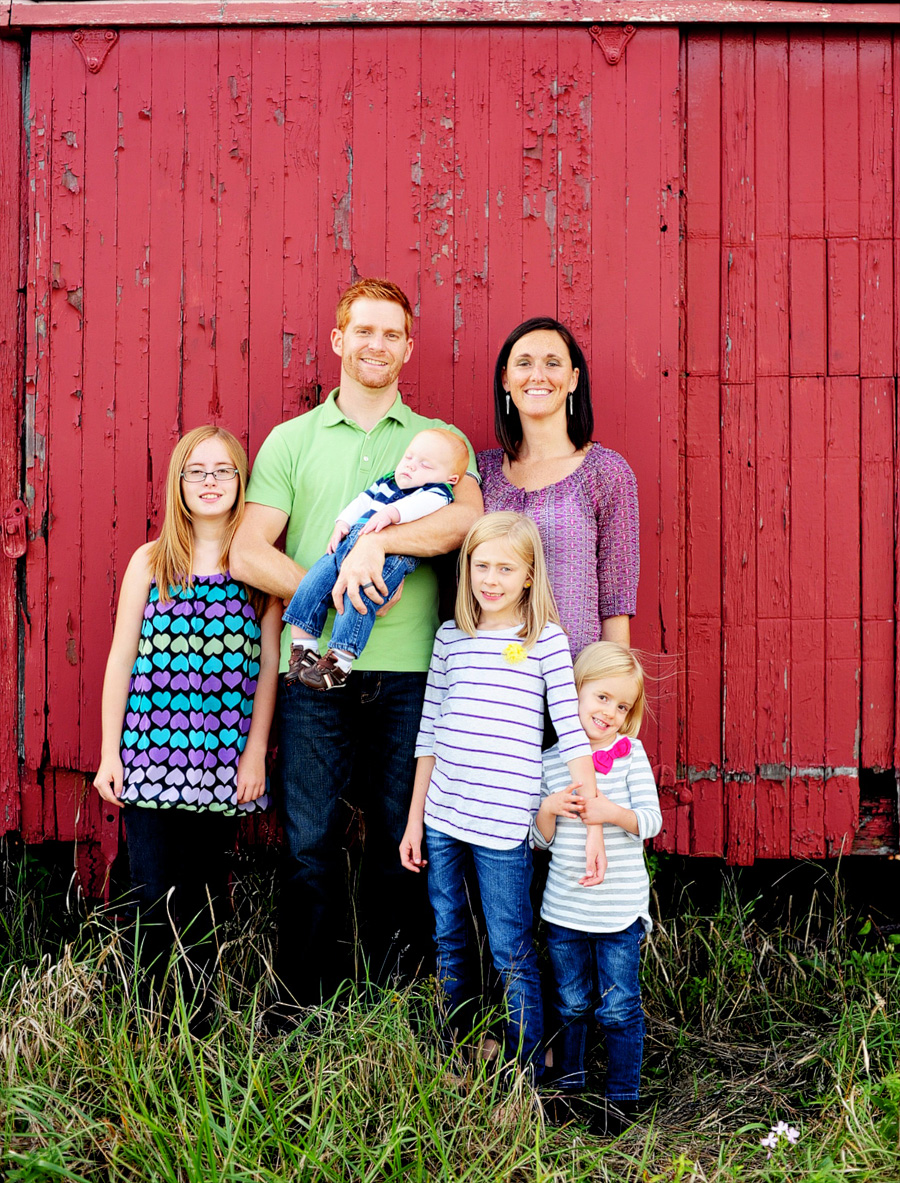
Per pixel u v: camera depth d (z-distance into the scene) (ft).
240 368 10.09
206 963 8.62
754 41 10.13
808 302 10.18
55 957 9.58
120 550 10.09
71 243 10.07
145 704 8.35
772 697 10.13
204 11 9.95
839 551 10.18
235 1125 6.93
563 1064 8.16
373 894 9.37
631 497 8.77
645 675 9.98
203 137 10.05
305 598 8.22
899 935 9.75
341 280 10.07
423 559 8.70
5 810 10.12
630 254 9.99
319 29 10.01
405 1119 7.06
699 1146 7.65
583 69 9.98
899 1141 6.97
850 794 10.12
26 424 10.14
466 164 10.02
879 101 10.17
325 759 8.50
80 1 10.07
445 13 9.88
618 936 8.03
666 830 10.07
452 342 10.06
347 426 8.87
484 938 9.29
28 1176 6.42
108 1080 7.34
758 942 10.10
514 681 7.96
